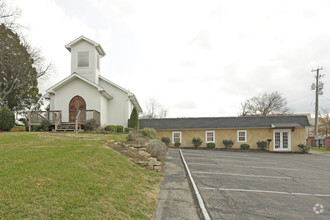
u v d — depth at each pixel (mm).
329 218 4625
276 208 5113
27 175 4551
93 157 6859
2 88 24188
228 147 21516
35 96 27875
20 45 23797
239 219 4387
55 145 8266
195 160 12000
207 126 21859
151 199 5246
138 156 9125
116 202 4355
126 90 19344
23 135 10617
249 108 41250
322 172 10086
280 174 9172
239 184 7152
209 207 4980
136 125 19062
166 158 12148
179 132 22328
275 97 39531
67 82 17625
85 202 3941
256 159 13844
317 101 26203
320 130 35406
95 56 19031
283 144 21266
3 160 5562
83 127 16062
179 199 5434
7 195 3580
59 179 4648
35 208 3369
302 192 6574
